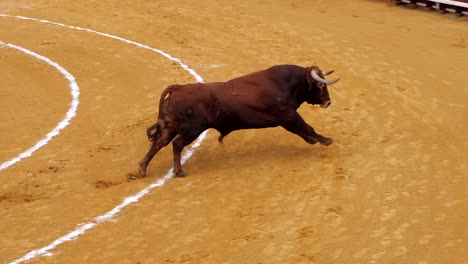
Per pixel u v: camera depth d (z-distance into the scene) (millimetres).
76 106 14133
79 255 8547
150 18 20828
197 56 17141
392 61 16234
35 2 23062
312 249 8383
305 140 11227
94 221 9398
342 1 22531
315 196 9734
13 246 8812
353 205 9445
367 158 10977
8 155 11750
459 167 10539
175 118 10555
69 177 10859
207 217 9336
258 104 10695
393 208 9320
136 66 16594
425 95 13898
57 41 18797
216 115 10633
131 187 10398
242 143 11867
